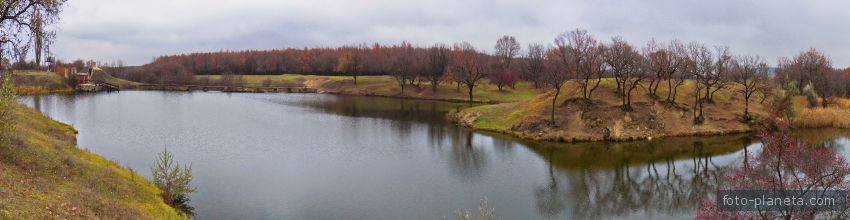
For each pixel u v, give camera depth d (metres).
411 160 51.91
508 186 42.22
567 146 61.25
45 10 32.59
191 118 84.31
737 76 80.88
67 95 129.50
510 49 181.00
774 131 71.25
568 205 37.31
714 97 79.00
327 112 100.00
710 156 55.59
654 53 83.38
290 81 190.88
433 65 150.00
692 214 35.59
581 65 82.56
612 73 89.62
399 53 193.12
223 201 35.81
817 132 71.56
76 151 37.06
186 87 171.88
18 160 26.80
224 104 114.75
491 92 139.12
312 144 60.41
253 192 38.41
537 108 74.25
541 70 141.75
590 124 68.00
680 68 82.69
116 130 67.19
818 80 97.69
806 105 86.81
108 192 28.12
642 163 52.03
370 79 174.50
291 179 42.75
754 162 29.58
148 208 28.55
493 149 58.94
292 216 33.12
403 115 95.06
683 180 45.12
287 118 88.00
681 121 71.75
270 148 56.97
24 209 20.56
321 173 45.22
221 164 47.66
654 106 73.12
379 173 45.72
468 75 131.25
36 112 61.50
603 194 40.41
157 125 73.88
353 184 41.62
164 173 34.22
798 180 25.38
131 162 46.50
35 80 141.50
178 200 34.88
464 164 50.34
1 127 27.08
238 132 69.12
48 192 24.02
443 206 36.22
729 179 28.64
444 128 76.75
